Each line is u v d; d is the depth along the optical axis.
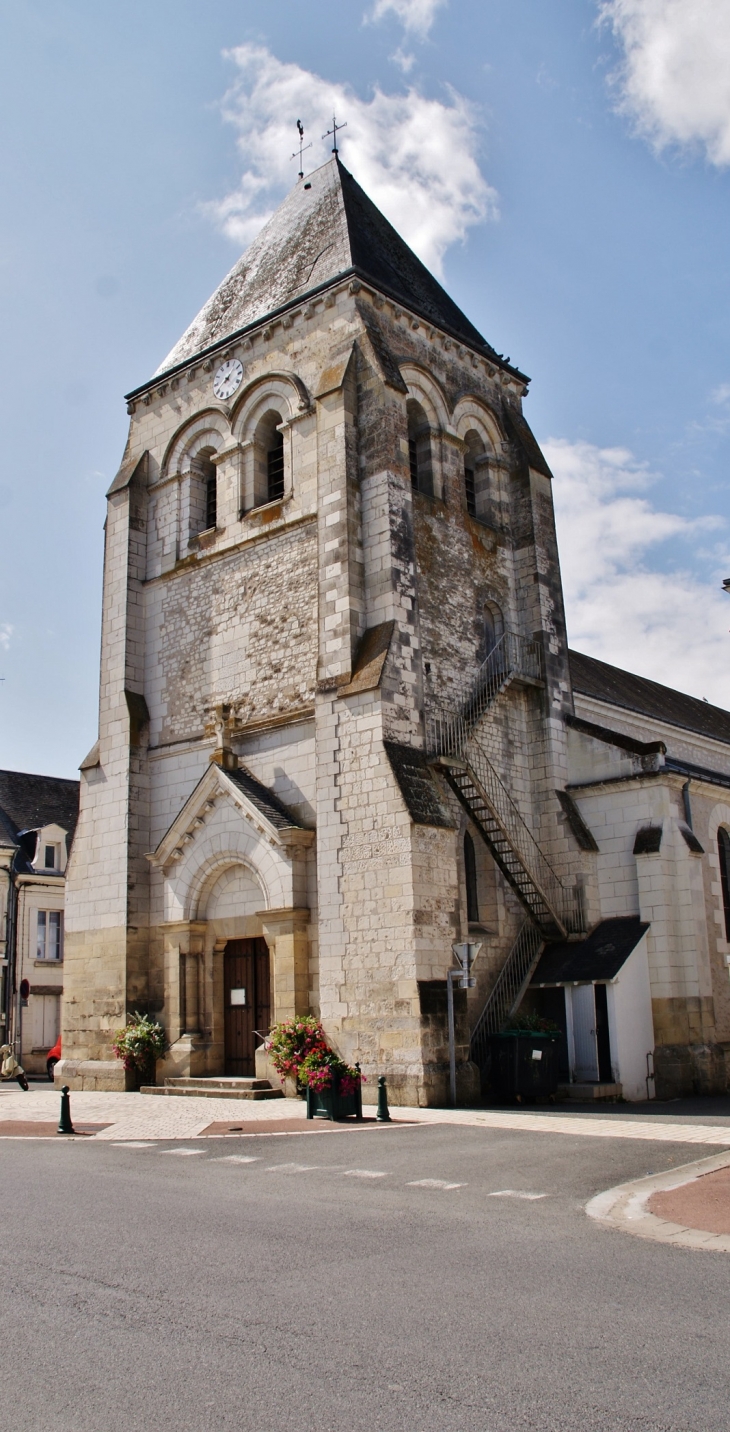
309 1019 19.06
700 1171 11.09
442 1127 15.03
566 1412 5.10
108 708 24.88
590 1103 19.19
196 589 24.28
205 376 25.41
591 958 21.06
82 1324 6.38
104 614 25.59
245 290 26.50
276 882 20.50
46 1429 4.91
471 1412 5.11
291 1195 10.27
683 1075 20.44
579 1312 6.57
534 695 24.27
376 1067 18.20
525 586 25.06
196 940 22.16
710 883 22.94
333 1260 7.81
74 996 23.83
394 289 24.34
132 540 25.48
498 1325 6.33
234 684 22.91
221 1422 4.99
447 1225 8.94
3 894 36.69
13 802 40.09
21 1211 9.57
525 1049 19.09
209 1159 12.60
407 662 20.27
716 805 24.06
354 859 19.19
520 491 25.69
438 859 18.86
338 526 20.91
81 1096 21.14
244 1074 21.38
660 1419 5.02
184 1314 6.54
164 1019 22.41
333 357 22.58
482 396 25.73
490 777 22.11
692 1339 6.08
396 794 18.73
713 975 22.06
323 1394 5.32
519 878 22.09
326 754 20.05
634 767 22.80
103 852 24.02
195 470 25.33
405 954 18.14
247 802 20.81
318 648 20.84
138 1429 4.92
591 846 22.75
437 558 23.06
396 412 21.50
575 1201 9.88
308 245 25.44
